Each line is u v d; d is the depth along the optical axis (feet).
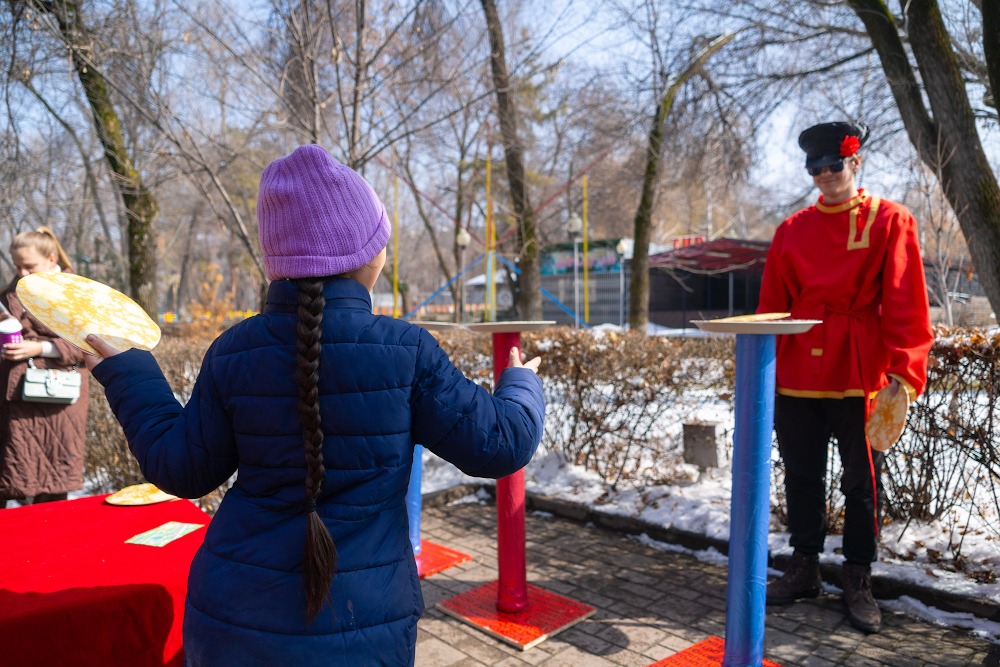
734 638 7.63
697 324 7.37
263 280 26.96
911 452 11.10
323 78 19.15
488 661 8.58
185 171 18.30
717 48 31.60
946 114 15.92
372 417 4.22
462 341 18.08
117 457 15.19
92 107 24.86
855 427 9.21
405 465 4.43
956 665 8.09
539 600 10.09
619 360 14.60
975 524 10.87
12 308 11.28
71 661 5.42
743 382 7.37
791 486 9.84
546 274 82.84
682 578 10.94
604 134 39.29
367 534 4.26
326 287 4.40
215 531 4.36
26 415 11.34
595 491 14.43
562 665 8.46
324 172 4.43
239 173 35.50
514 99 31.86
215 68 18.02
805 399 9.59
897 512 11.41
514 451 4.56
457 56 19.84
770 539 11.43
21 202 38.99
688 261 65.31
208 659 4.13
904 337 8.58
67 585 5.87
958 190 16.02
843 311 9.29
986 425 10.09
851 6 19.33
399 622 4.27
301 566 4.09
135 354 4.97
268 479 4.21
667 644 8.89
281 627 4.02
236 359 4.37
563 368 15.46
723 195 40.81
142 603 5.80
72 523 7.70
